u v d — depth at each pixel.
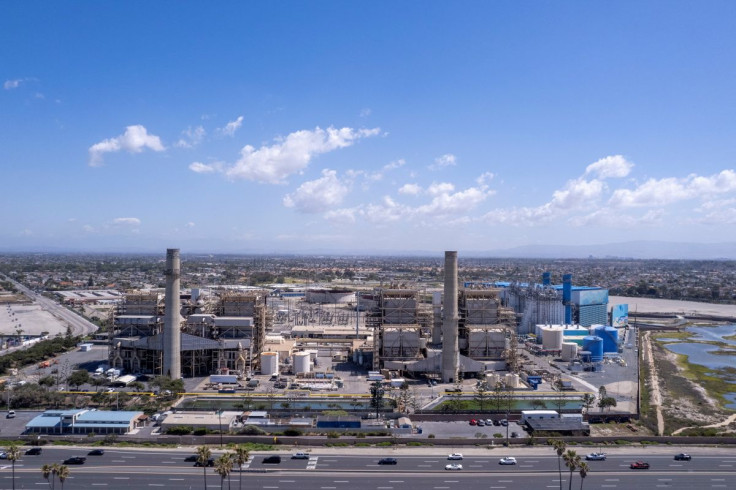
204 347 196.50
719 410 166.50
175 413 144.38
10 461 112.00
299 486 102.75
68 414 132.25
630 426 143.88
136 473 107.50
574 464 96.19
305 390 175.50
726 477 109.69
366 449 124.81
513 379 185.88
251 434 131.00
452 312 193.00
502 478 108.31
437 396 171.50
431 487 103.38
